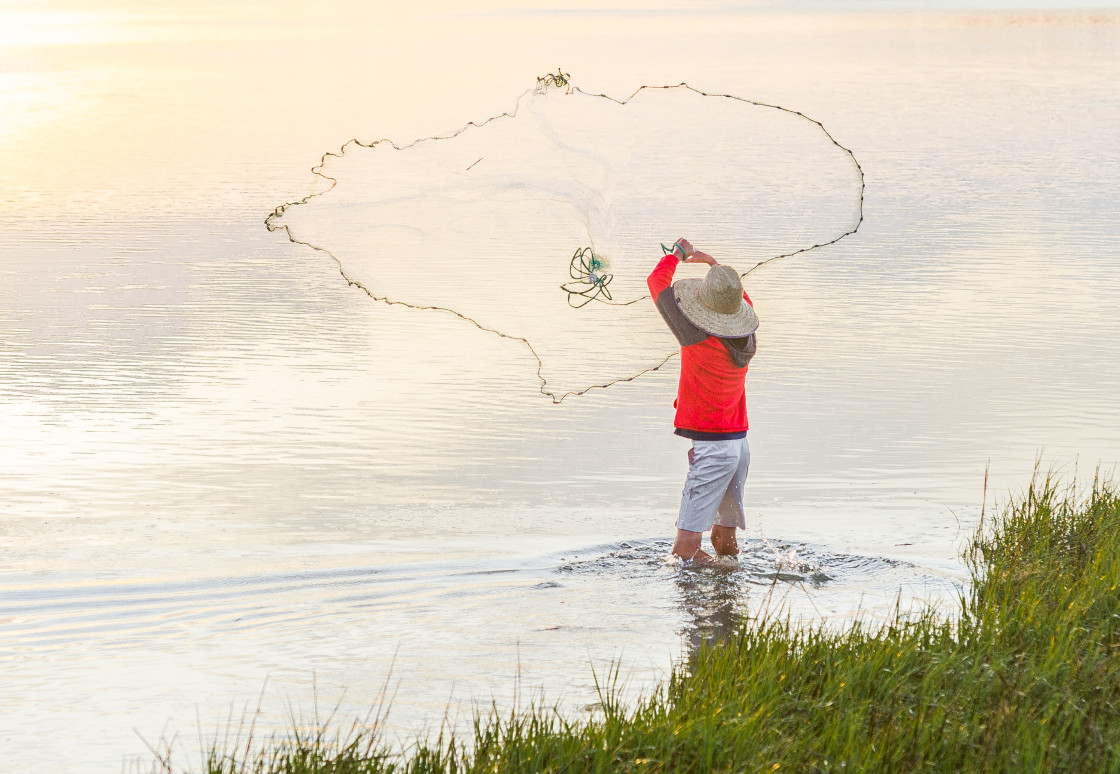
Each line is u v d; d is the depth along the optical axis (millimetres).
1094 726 5785
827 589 8242
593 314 8914
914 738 5754
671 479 11016
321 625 7473
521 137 8320
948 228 23125
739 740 5648
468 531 9539
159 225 23641
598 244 8516
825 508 10117
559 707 6250
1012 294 18094
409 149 8164
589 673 6727
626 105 8531
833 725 5836
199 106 44031
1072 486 10273
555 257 8500
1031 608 7246
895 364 14680
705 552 9055
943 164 30656
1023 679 6324
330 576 8438
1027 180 28141
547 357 8867
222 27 92812
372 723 6066
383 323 16969
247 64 60906
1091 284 18578
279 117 40438
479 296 8375
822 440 11984
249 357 15211
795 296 18281
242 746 5777
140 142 35562
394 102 43469
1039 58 61438
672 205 8703
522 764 5457
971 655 6680
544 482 10898
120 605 7836
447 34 79188
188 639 7223
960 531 9523
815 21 94875
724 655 6566
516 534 9492
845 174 8828
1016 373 14219
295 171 30188
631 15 102688
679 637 7305
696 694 6070
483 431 12477
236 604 7863
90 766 5570
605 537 9445
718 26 87125
